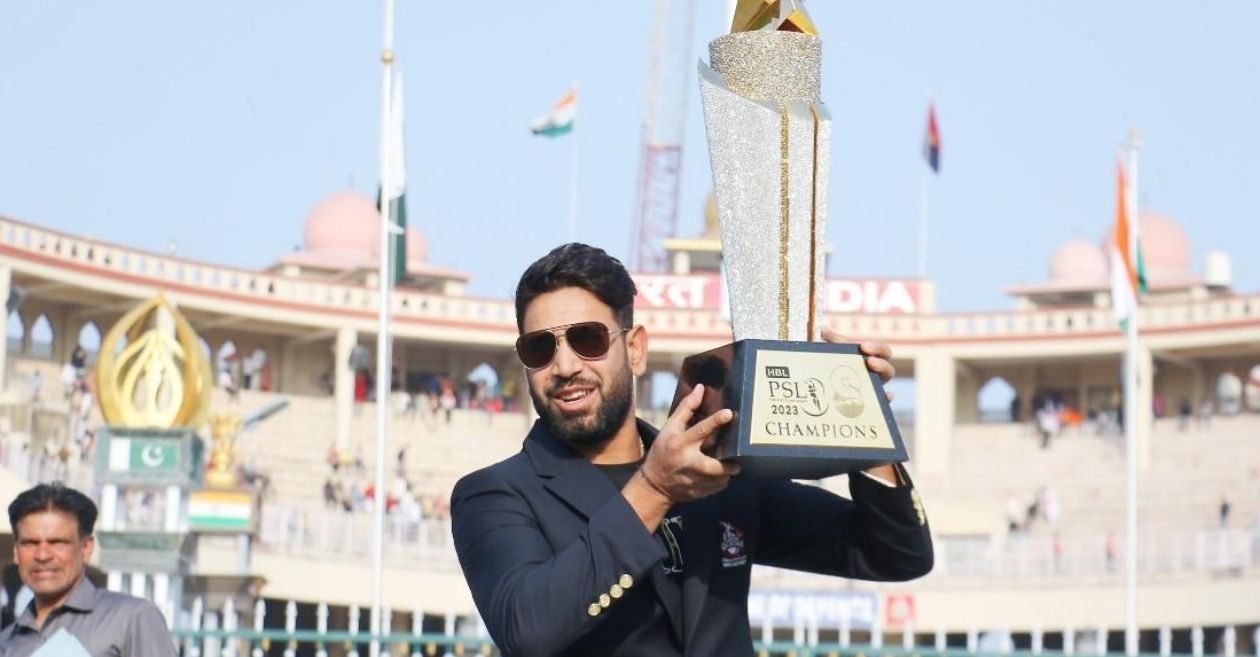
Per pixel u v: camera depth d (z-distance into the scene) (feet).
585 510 14.37
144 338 56.59
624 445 14.97
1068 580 127.44
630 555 13.14
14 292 135.85
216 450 72.08
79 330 163.12
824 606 115.96
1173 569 126.72
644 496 13.34
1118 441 164.04
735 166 14.78
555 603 13.06
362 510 146.10
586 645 14.15
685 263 175.11
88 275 153.38
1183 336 163.94
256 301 165.27
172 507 55.36
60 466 113.29
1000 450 168.35
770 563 16.06
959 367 176.04
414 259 184.96
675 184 224.33
